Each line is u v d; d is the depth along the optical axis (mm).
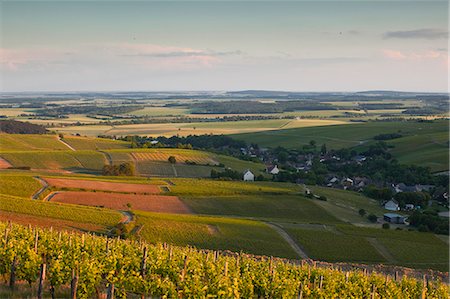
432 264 60438
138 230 63594
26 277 27203
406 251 64938
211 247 60344
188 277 26484
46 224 60906
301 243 64875
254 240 64000
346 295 30797
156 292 25750
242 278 29344
